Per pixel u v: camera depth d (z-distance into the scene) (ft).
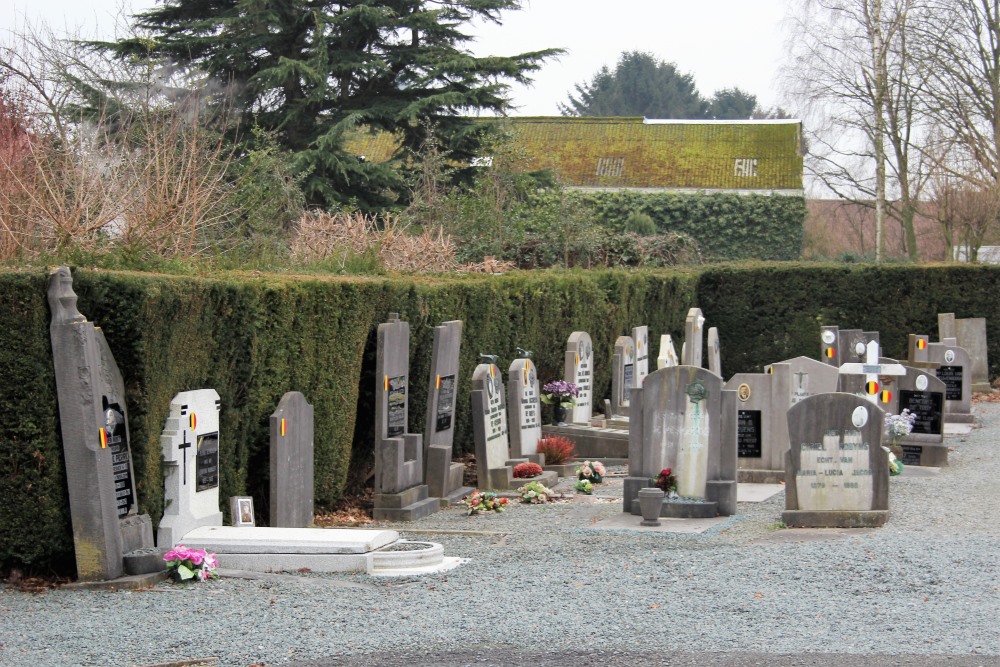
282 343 37.24
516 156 101.65
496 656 21.90
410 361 47.83
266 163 72.90
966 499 41.68
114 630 23.79
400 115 96.73
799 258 137.80
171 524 30.99
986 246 142.41
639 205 138.92
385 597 26.99
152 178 45.21
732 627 23.79
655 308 82.69
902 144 131.34
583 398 59.88
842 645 22.36
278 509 35.09
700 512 39.55
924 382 51.47
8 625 24.39
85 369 27.91
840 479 36.99
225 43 95.45
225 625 24.17
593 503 44.29
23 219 38.93
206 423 32.68
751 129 153.48
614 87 294.25
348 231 65.77
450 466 46.11
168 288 30.53
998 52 125.80
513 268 87.66
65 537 28.35
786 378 47.52
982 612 24.72
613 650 22.22
